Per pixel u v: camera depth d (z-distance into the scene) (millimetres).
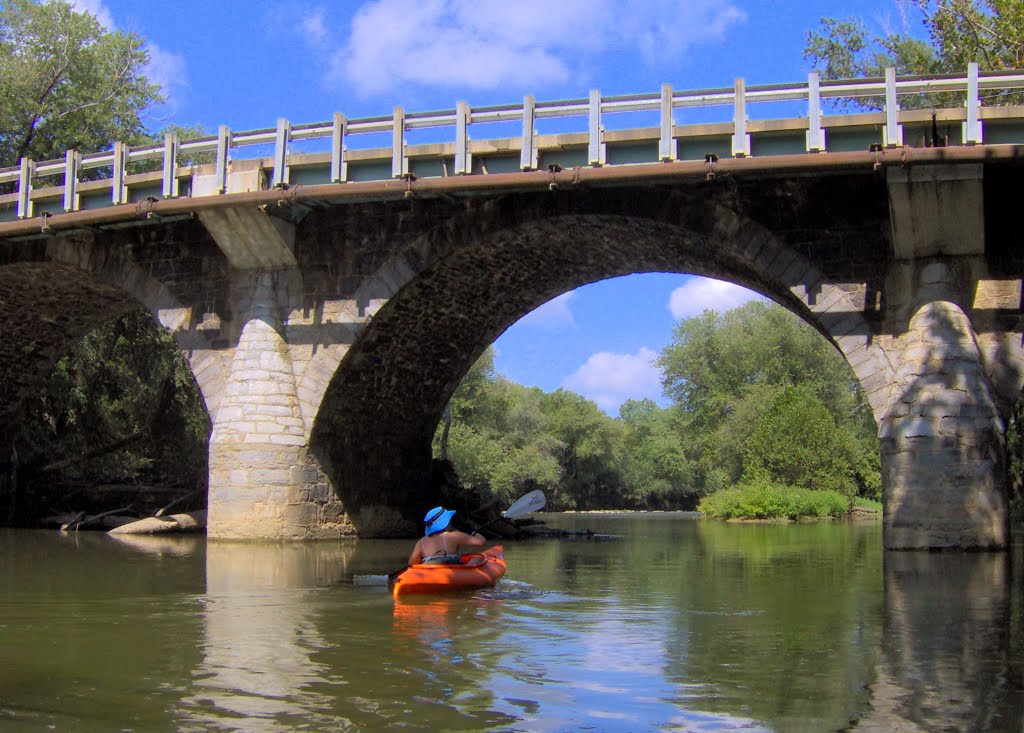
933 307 16625
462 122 18188
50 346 29359
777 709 5727
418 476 26516
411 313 21500
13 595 10969
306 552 17984
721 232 17828
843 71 32875
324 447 21703
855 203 17328
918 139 16391
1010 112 15719
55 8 33938
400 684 6332
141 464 33938
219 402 21500
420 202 20125
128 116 35625
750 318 61188
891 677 6531
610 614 9469
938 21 25766
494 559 12883
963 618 9086
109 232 22953
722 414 59281
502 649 7539
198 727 5336
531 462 60438
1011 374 16422
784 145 16906
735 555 17641
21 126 33250
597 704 5848
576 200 18656
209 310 21844
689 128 16938
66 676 6555
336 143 19062
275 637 8070
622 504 76375
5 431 30234
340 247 20750
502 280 22219
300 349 20891
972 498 16000
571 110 17656
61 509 31047
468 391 56938
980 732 5223
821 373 56875
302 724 5391
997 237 16688
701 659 7156
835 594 11031
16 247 23781
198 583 12266
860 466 46844
